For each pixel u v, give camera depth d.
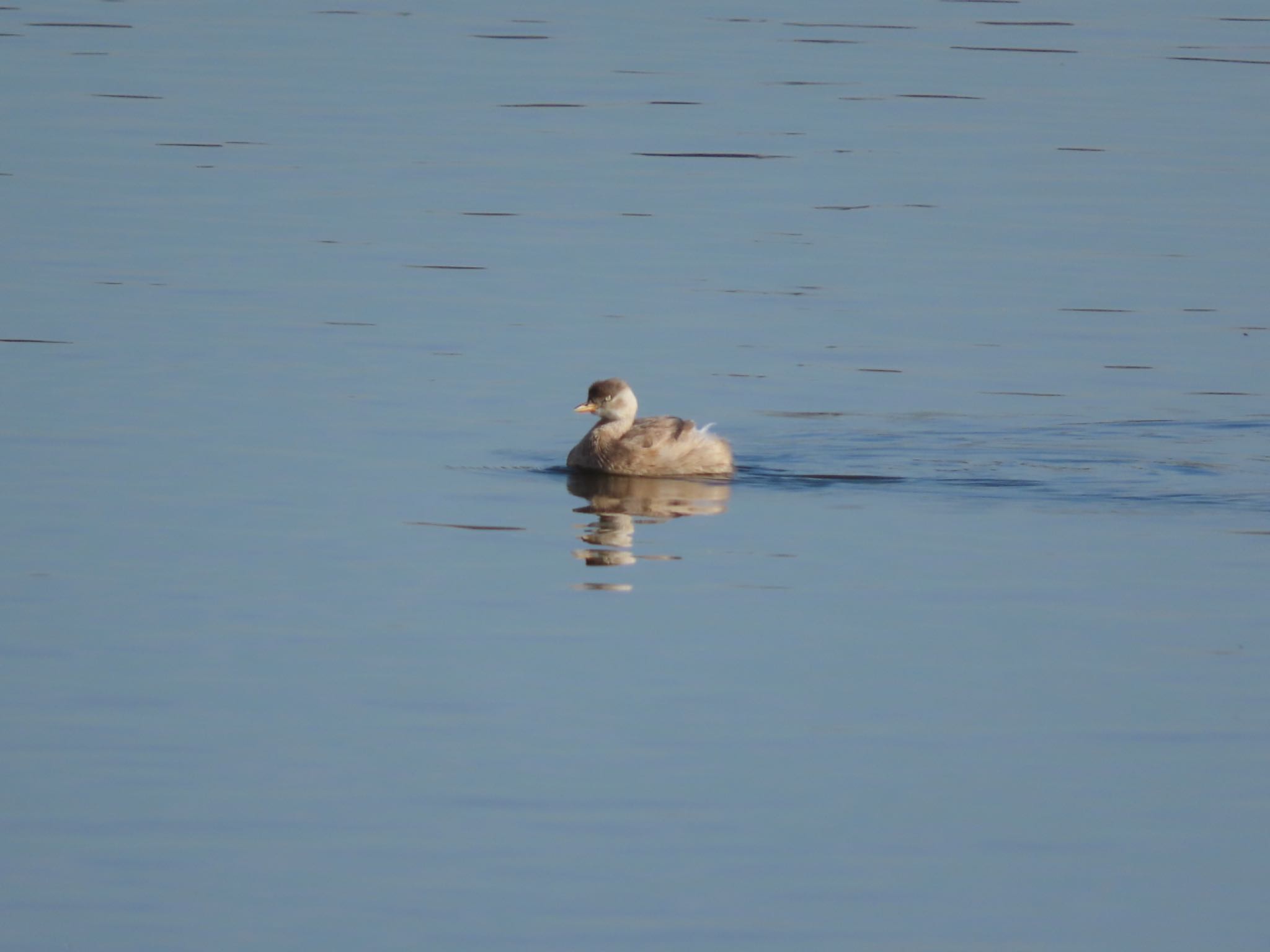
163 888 10.84
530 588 15.73
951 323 24.72
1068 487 18.95
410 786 12.07
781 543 17.12
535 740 12.77
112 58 39.66
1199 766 12.57
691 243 28.31
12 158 32.28
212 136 34.03
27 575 15.71
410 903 10.73
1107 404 21.67
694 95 37.16
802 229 29.05
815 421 21.14
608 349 23.56
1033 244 28.25
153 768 12.25
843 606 15.41
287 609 15.08
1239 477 19.30
